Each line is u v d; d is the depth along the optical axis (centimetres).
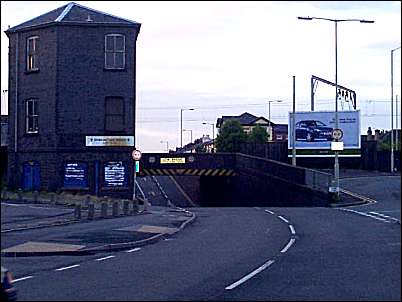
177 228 2798
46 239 2336
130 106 4797
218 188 6788
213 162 6297
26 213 3497
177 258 1850
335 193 4456
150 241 2325
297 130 7262
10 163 4947
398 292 1248
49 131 4750
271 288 1309
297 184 4966
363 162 7294
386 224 2816
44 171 4762
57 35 4712
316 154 7231
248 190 6022
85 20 4741
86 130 4753
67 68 4728
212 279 1441
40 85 4816
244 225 2948
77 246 2131
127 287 1352
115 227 2825
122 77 4788
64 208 3869
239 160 6278
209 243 2250
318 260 1723
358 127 7162
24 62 4903
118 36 4788
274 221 3106
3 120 5591
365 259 1725
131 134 4797
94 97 4759
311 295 1227
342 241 2188
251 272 1534
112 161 4781
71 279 1480
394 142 7862
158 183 8188
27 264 1788
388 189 5097
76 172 4741
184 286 1351
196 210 4175
